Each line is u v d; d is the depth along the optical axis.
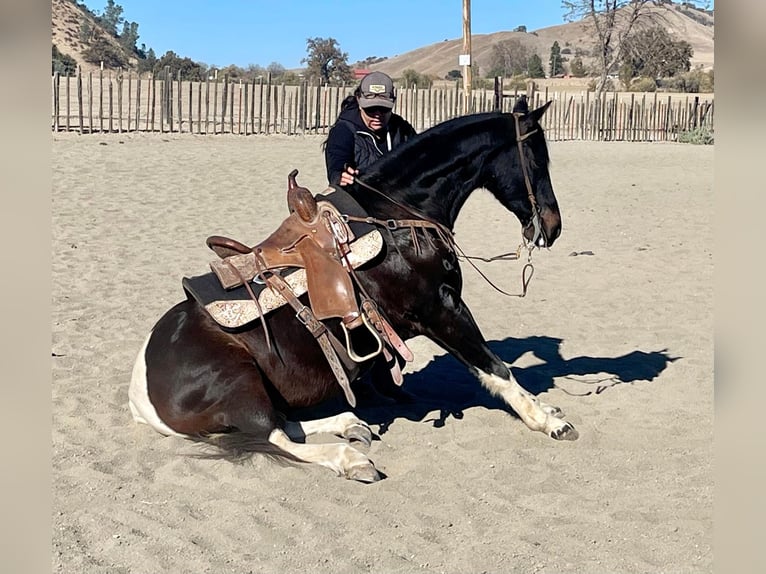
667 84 56.91
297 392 4.56
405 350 4.48
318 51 56.12
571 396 5.71
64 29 71.75
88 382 5.74
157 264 9.62
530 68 75.62
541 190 5.08
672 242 11.48
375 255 4.54
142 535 3.74
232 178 16.19
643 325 7.57
